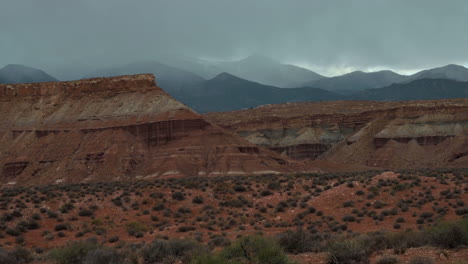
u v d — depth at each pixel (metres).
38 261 26.83
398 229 36.25
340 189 52.50
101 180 103.25
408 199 47.19
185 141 113.75
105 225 45.66
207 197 58.88
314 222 42.50
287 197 56.41
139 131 115.62
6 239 38.91
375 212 43.59
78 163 108.38
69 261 24.64
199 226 44.84
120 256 24.48
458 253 22.34
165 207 54.06
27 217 46.59
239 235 36.19
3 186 105.25
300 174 89.88
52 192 62.22
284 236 26.67
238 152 112.62
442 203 45.03
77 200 55.69
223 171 105.88
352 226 39.59
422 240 25.48
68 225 44.88
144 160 110.44
